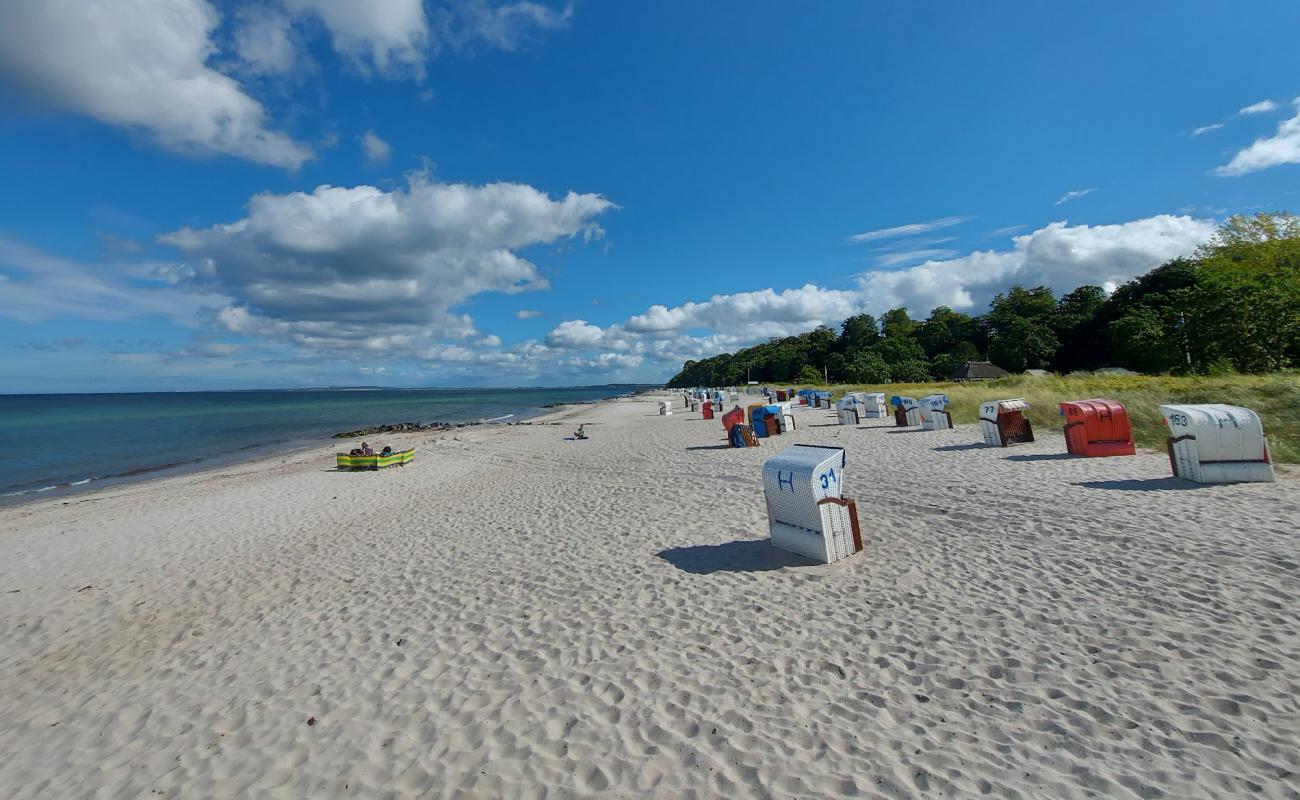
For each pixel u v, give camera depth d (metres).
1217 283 32.00
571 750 3.65
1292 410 13.14
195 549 9.75
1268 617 4.51
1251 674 3.81
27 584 8.34
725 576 6.43
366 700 4.48
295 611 6.60
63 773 3.91
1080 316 71.56
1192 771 3.03
